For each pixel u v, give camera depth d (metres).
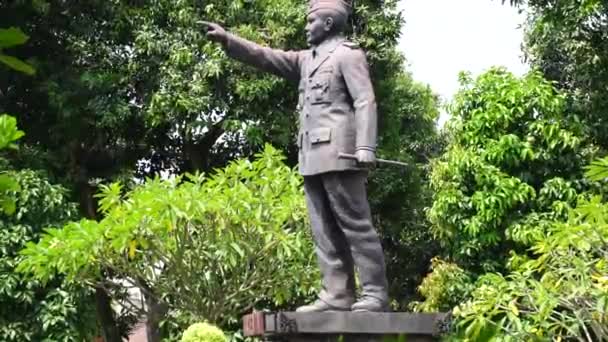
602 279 8.87
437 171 14.50
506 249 14.04
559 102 14.09
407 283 19.61
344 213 7.68
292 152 16.67
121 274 11.95
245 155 17.47
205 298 12.00
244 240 11.69
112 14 16.23
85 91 15.75
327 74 7.80
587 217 9.41
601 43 14.16
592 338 9.71
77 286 13.55
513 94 14.12
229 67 15.76
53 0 16.05
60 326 13.48
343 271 7.84
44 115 16.77
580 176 14.08
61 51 16.38
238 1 16.03
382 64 17.14
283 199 11.92
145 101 16.03
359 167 7.60
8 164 14.33
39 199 13.86
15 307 13.52
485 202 13.80
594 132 14.52
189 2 16.28
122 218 11.33
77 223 11.73
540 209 13.87
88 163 17.16
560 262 9.10
